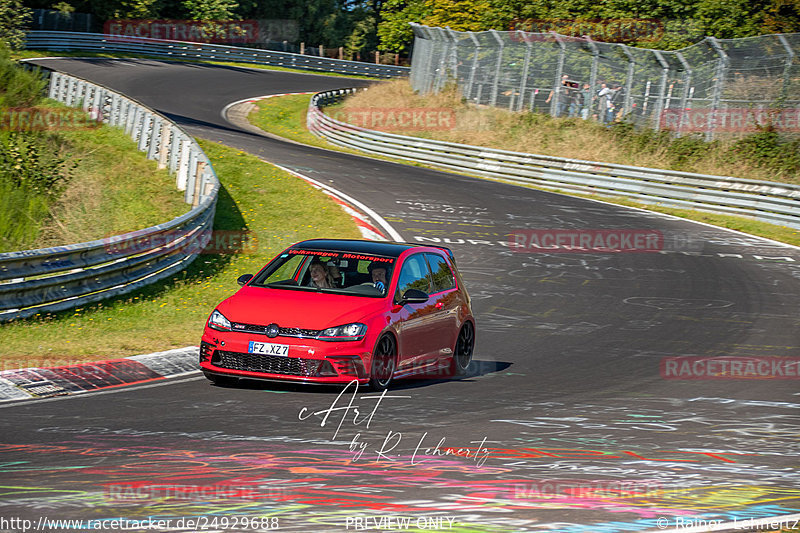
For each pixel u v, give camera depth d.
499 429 21.86
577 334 37.47
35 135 70.31
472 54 122.88
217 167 73.69
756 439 21.89
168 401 23.88
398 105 128.25
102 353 29.77
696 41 117.38
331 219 64.50
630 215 73.94
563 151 100.44
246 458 18.23
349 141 112.44
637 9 123.38
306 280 28.42
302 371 25.17
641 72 101.56
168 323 37.25
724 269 55.03
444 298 29.86
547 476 17.77
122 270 41.91
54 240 56.75
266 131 123.50
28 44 153.12
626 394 26.95
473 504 15.59
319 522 14.26
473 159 96.50
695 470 18.72
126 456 18.14
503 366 31.23
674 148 94.19
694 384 28.77
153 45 176.75
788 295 47.81
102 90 80.62
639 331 38.28
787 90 89.31
